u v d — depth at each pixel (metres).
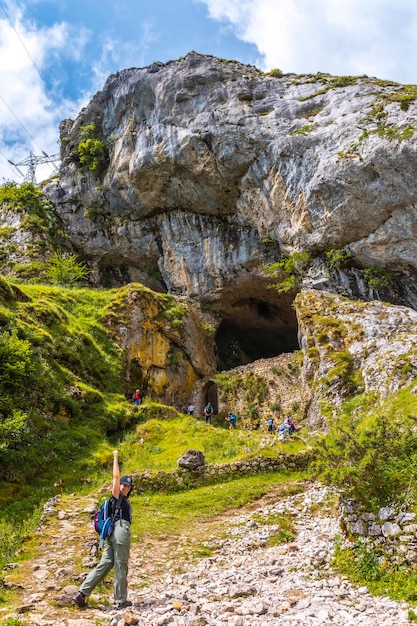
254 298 33.94
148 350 26.38
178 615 6.04
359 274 25.64
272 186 27.64
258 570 8.20
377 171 22.86
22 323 20.22
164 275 34.47
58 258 34.50
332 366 21.72
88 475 16.17
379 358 20.55
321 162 24.92
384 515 7.59
